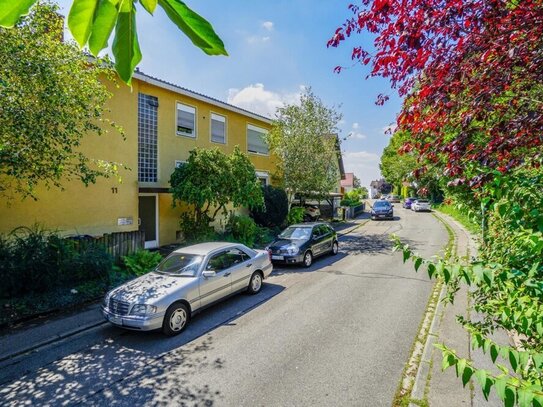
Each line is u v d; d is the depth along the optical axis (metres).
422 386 4.10
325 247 12.67
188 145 15.10
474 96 2.96
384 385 4.29
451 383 4.14
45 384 4.54
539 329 1.83
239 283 7.80
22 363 5.12
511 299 2.08
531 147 2.86
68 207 9.98
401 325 6.18
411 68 3.19
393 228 21.84
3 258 7.15
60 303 7.24
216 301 7.11
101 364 5.05
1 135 5.81
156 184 13.62
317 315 6.79
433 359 4.74
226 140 17.41
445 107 3.09
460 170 3.03
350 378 4.47
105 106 10.75
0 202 8.67
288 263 11.06
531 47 2.59
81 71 6.94
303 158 18.03
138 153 12.93
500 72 2.76
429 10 2.87
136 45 1.01
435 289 8.34
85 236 9.96
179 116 14.73
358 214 35.00
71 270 7.99
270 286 9.05
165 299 5.98
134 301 5.92
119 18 0.96
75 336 6.09
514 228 2.43
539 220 2.06
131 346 5.64
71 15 0.93
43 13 6.21
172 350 5.45
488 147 2.86
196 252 7.48
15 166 6.30
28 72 5.76
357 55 3.65
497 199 2.59
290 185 18.78
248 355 5.20
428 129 3.37
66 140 7.00
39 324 6.48
